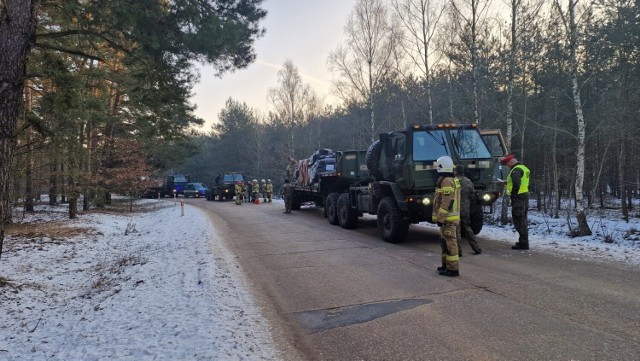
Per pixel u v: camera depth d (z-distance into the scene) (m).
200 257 9.23
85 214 20.91
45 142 13.74
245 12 9.95
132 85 18.55
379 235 12.11
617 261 7.64
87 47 12.98
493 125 21.91
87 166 20.66
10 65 6.67
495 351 4.02
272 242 11.38
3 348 4.82
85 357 4.19
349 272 7.52
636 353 3.85
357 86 28.20
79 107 12.98
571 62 13.07
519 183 9.09
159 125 17.05
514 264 7.70
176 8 9.05
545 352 3.94
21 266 9.75
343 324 4.96
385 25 27.30
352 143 37.69
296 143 48.97
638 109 17.12
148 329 4.88
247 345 4.33
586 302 5.34
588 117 19.86
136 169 24.61
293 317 5.29
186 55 9.47
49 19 12.06
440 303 5.55
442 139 9.97
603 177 27.47
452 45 20.02
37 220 17.89
